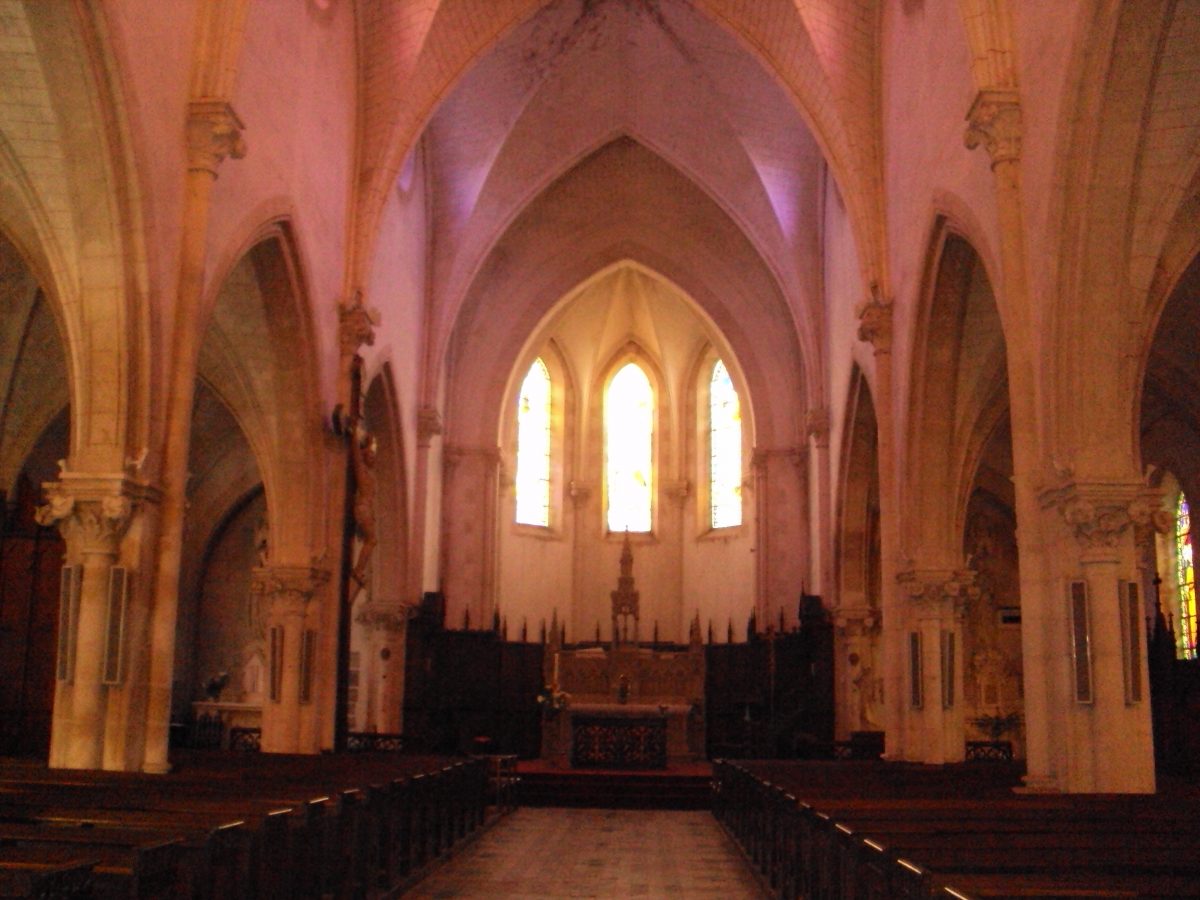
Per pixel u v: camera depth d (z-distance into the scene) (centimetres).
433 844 1445
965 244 1814
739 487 3744
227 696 3138
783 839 1170
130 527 1427
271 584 2088
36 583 2584
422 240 3006
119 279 1412
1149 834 782
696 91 2900
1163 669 2506
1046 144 1377
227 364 2220
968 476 2353
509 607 3659
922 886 584
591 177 3309
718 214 3328
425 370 3059
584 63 2852
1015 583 3195
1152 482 2870
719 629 3709
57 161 1419
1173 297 2114
